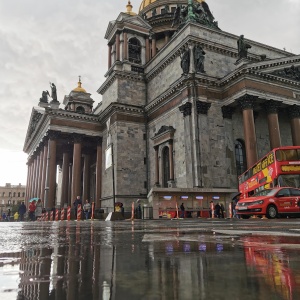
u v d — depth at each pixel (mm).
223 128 46062
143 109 58719
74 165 60406
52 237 7793
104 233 9141
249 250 3764
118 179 54094
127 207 53500
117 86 59906
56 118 60625
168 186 47562
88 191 74875
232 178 44906
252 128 42500
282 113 53562
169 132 48750
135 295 1565
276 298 1453
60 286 1865
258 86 44406
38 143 73188
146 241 5586
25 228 15703
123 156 55500
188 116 44531
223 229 9492
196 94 44812
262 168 33500
